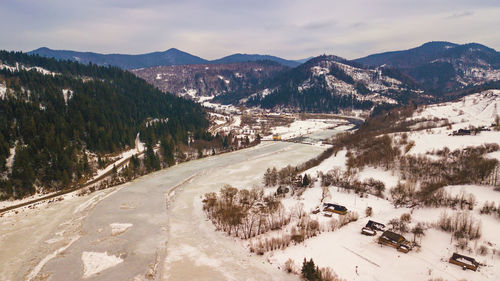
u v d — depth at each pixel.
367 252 85.56
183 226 111.06
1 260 88.06
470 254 80.12
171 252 93.06
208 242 98.81
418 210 109.00
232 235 102.00
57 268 84.31
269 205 120.12
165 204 132.88
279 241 93.12
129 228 108.69
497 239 84.88
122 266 85.62
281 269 82.62
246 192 131.25
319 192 135.00
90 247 95.44
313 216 110.25
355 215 108.88
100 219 115.50
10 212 121.44
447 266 76.38
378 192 132.12
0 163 142.88
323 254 86.44
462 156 149.12
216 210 119.44
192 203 133.75
